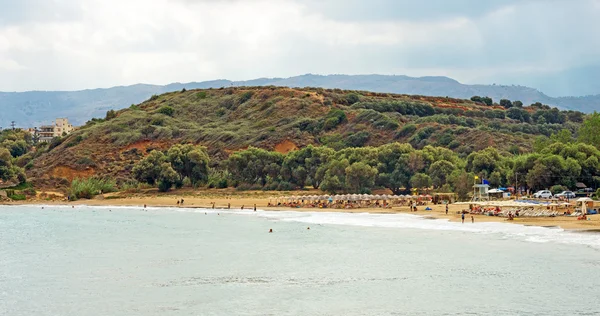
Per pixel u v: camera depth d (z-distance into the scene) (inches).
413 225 4222.4
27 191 7819.9
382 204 5969.5
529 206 4498.0
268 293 2295.8
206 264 2906.0
